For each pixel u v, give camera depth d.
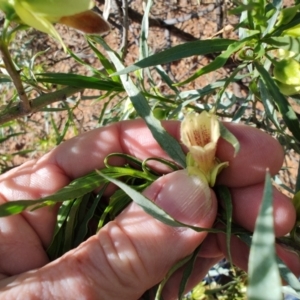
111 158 0.11
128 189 0.07
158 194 0.09
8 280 0.09
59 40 0.07
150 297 0.10
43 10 0.07
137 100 0.09
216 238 0.12
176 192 0.09
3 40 0.07
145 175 0.10
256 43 0.09
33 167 0.11
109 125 0.11
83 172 0.11
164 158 0.11
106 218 0.11
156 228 0.09
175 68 0.29
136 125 0.11
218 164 0.09
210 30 0.28
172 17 0.29
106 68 0.10
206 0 0.27
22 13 0.07
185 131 0.08
